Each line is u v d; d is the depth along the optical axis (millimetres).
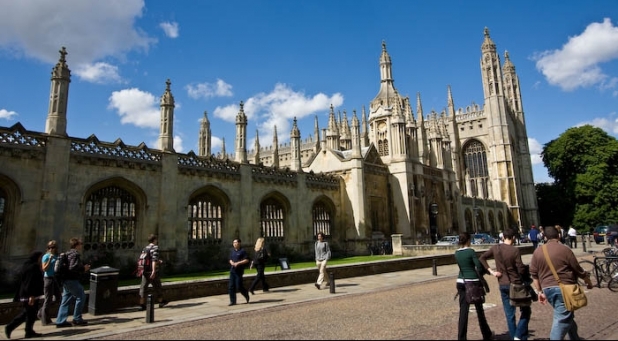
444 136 62750
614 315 12383
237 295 17922
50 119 22594
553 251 8742
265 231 35062
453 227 57094
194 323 12547
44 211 21359
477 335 10461
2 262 19891
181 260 27344
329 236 41844
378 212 46344
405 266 27484
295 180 38219
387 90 57125
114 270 14930
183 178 28469
